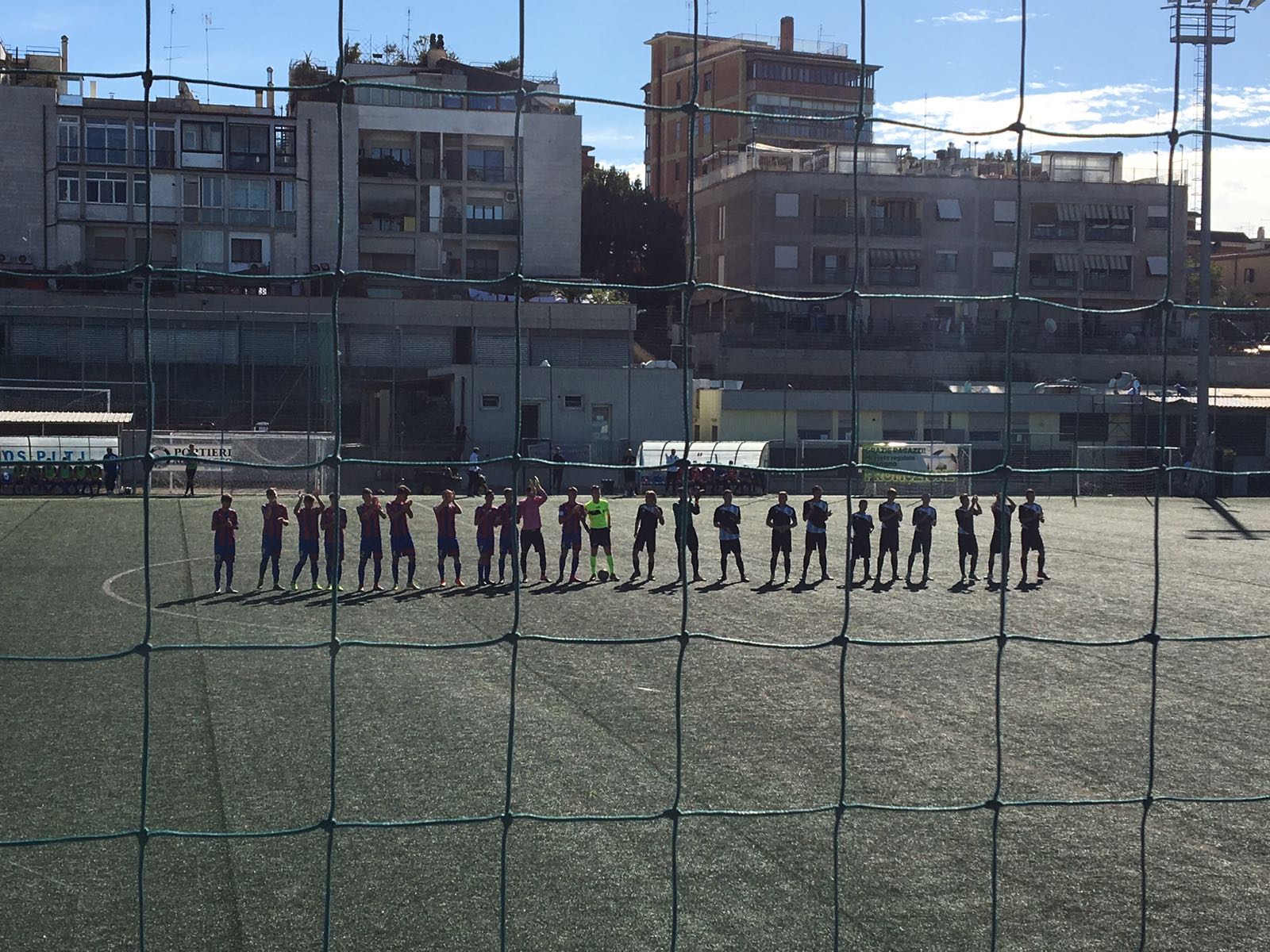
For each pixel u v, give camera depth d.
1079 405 47.31
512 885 8.77
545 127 63.38
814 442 46.31
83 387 45.38
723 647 17.19
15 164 52.97
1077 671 15.98
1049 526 36.69
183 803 10.34
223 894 8.52
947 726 13.15
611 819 6.86
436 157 61.84
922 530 23.95
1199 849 9.67
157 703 13.61
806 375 58.56
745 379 57.97
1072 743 12.58
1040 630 18.94
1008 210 62.78
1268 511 42.06
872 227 61.78
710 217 66.62
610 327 52.97
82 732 12.42
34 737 12.23
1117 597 22.59
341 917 8.19
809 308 60.50
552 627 18.66
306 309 50.50
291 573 24.34
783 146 85.75
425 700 13.91
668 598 21.66
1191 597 22.70
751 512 38.53
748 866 9.23
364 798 10.50
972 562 24.14
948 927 8.21
